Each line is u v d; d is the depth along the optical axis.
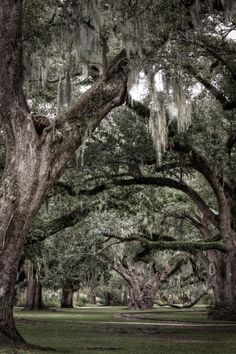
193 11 13.20
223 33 15.30
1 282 10.87
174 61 14.01
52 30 13.47
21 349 10.27
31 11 13.51
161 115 14.95
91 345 13.28
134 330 19.97
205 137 20.27
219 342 14.71
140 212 29.69
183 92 14.82
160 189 27.94
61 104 14.57
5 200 11.03
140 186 24.16
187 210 33.12
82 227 29.12
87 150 20.14
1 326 10.78
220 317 30.05
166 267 48.91
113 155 19.97
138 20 12.62
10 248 10.96
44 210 25.53
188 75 17.42
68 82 14.34
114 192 24.14
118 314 37.88
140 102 18.81
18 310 46.22
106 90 12.48
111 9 12.51
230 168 20.92
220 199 20.70
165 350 12.27
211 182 20.42
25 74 14.38
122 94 12.75
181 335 17.52
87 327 21.48
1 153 19.31
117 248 37.06
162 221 33.97
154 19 12.98
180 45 14.33
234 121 21.14
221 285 31.31
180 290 58.84
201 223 32.81
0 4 11.41
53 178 11.49
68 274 32.53
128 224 30.62
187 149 19.27
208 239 29.89
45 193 11.45
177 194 32.47
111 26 12.77
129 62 12.73
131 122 19.69
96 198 24.19
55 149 11.44
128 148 19.88
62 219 24.31
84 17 12.54
